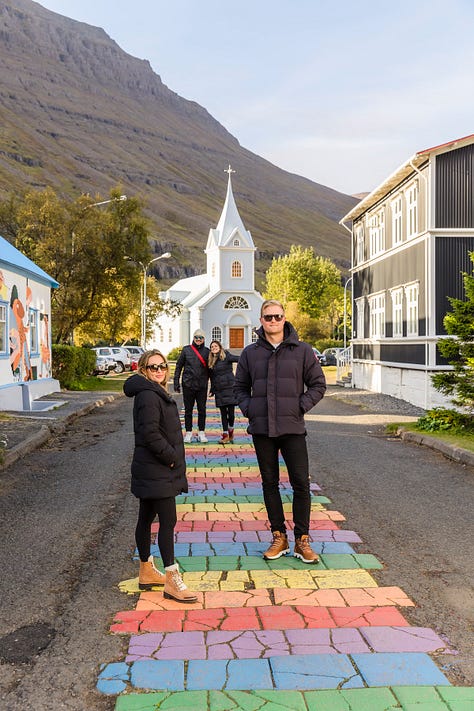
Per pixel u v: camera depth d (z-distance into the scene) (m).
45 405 19.64
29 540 6.43
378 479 9.26
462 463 10.45
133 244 36.62
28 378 21.98
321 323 74.81
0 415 16.31
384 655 3.94
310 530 6.65
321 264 91.62
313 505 7.72
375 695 3.50
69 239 35.56
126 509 7.61
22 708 3.45
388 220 24.64
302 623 4.42
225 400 12.38
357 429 14.95
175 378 12.64
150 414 4.90
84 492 8.52
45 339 25.02
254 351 5.89
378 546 6.16
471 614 4.59
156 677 3.71
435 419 13.68
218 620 4.48
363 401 22.27
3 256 18.45
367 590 5.02
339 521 7.02
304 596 4.90
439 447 11.63
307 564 5.63
